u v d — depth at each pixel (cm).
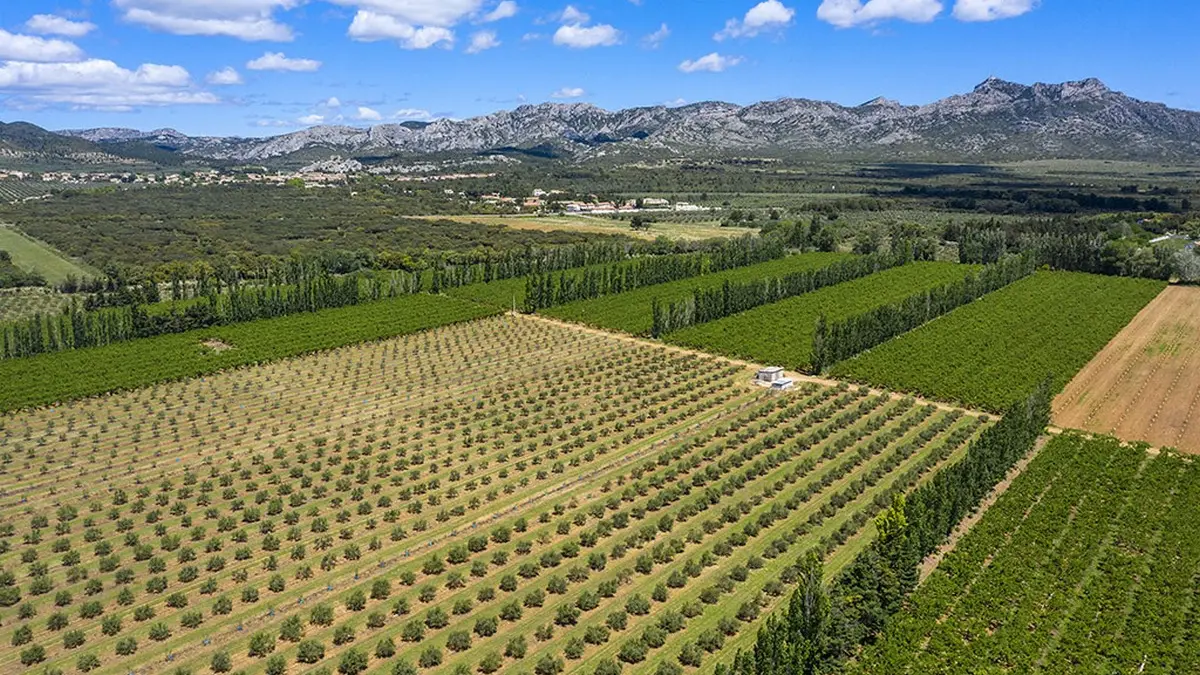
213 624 6306
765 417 11381
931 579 6756
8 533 7756
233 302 16538
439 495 8762
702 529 7962
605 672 5622
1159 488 8875
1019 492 8625
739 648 5716
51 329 14388
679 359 14300
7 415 11250
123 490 8775
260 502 8575
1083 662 5750
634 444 10394
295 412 11519
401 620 6397
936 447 10138
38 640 6050
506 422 11150
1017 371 13150
